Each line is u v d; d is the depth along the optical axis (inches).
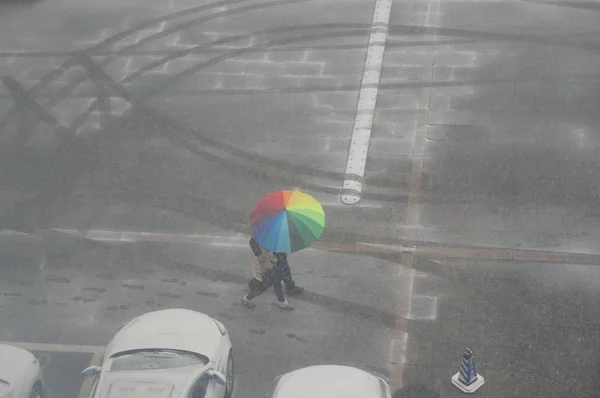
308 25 775.7
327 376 441.4
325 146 649.0
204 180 628.4
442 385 476.1
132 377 425.7
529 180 601.9
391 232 574.2
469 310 518.0
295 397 429.1
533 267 540.7
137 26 796.0
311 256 561.0
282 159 641.0
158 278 555.8
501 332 503.2
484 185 601.9
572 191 590.2
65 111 701.9
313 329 514.0
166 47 765.9
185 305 535.8
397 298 529.7
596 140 627.8
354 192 604.1
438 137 645.3
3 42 787.4
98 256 574.2
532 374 478.6
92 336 519.5
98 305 539.5
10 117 699.4
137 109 698.8
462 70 706.2
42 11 826.8
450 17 766.5
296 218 451.5
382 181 613.3
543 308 515.2
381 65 718.5
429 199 595.5
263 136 663.1
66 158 655.8
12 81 738.8
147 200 615.5
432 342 501.0
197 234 586.2
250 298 523.2
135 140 668.1
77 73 743.1
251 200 608.7
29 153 663.1
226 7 811.4
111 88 722.8
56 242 586.6
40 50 774.5
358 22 772.0
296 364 494.3
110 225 597.6
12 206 617.6
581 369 479.5
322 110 681.6
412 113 669.3
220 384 435.2
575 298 519.8
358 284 540.4
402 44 741.3
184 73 733.9
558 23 746.2
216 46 761.6
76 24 804.6
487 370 482.3
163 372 430.0
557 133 636.7
